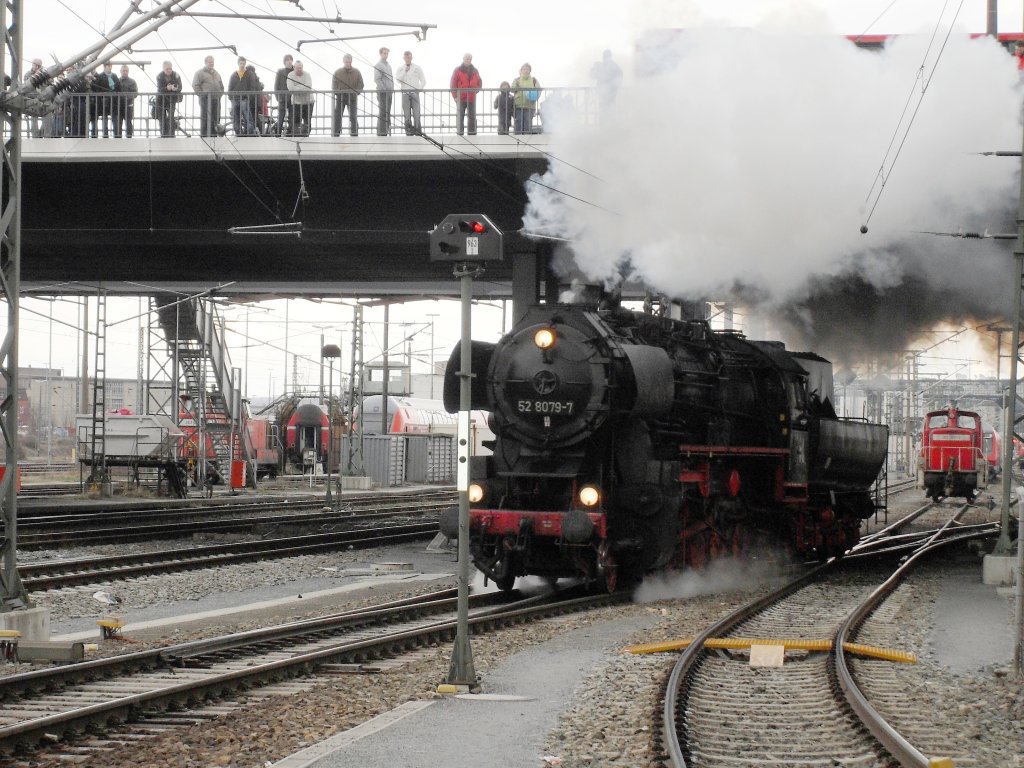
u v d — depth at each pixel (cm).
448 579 2572
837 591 2458
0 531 2839
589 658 1557
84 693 1275
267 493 5994
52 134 3162
